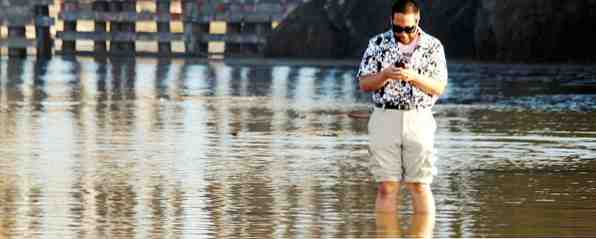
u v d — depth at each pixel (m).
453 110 20.61
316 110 21.11
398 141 10.81
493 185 12.28
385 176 10.87
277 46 41.62
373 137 10.91
